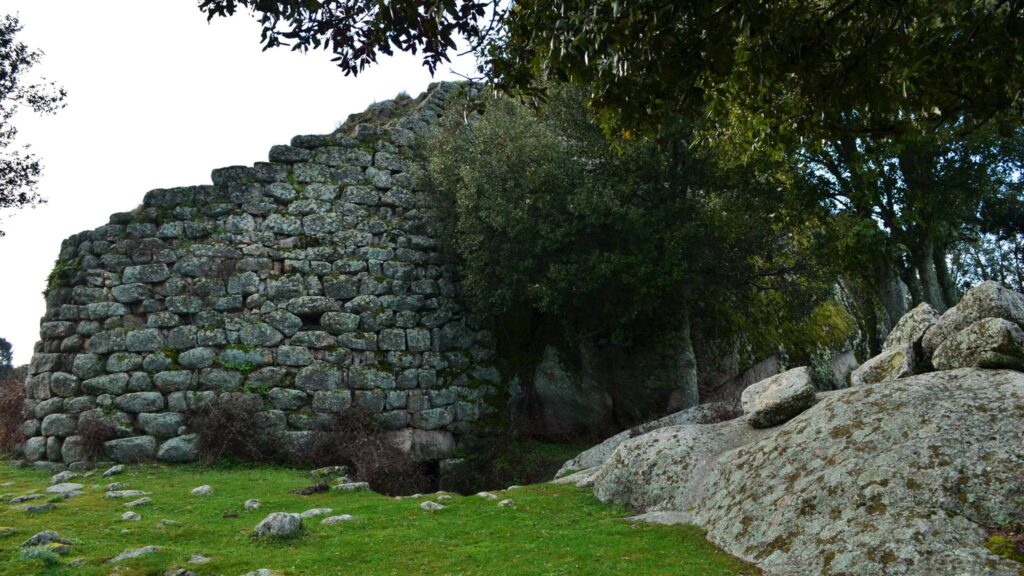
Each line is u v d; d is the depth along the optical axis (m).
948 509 6.13
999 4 6.43
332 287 16.70
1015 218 24.23
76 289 15.77
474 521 8.78
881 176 15.72
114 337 15.30
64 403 14.95
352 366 16.31
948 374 8.09
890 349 10.38
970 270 30.08
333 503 10.38
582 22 6.25
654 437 10.03
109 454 14.31
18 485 12.62
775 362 19.27
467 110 7.96
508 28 7.44
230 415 14.74
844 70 7.20
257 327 15.88
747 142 9.70
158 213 16.38
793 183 15.94
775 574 6.29
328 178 17.64
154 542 7.96
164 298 15.75
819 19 7.02
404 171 18.70
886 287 16.66
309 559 7.17
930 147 14.61
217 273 16.00
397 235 17.78
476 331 18.44
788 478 7.48
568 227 15.41
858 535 6.20
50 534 7.80
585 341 18.41
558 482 11.52
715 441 9.74
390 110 22.52
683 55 6.99
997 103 7.44
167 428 14.65
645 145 15.34
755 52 7.21
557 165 15.91
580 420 18.39
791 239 17.84
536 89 7.70
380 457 14.90
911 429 7.18
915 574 5.58
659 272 15.08
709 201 16.03
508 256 16.33
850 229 15.26
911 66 6.92
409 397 16.64
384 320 16.89
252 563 7.05
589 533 7.93
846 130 8.20
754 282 18.02
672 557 6.88
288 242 16.78
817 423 8.12
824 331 20.97
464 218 16.39
